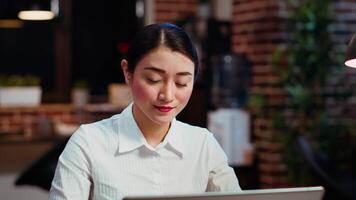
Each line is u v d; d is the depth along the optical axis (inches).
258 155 191.8
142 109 58.8
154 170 61.6
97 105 225.5
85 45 249.6
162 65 56.6
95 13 249.0
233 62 194.2
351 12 193.9
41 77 246.2
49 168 136.6
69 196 58.4
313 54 182.2
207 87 191.3
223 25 201.2
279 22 185.8
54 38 246.8
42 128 178.9
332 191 139.9
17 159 172.1
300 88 182.4
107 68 252.5
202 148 64.6
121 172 60.8
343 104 196.2
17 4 191.6
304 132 184.5
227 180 65.3
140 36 58.2
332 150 187.2
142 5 239.9
